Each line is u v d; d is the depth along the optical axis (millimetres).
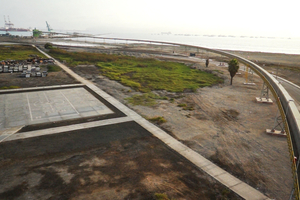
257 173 18938
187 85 50438
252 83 52281
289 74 65438
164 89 46562
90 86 45969
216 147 23125
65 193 15359
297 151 15766
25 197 14875
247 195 16125
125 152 21219
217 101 39375
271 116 32438
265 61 95312
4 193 15188
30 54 92312
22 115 29531
